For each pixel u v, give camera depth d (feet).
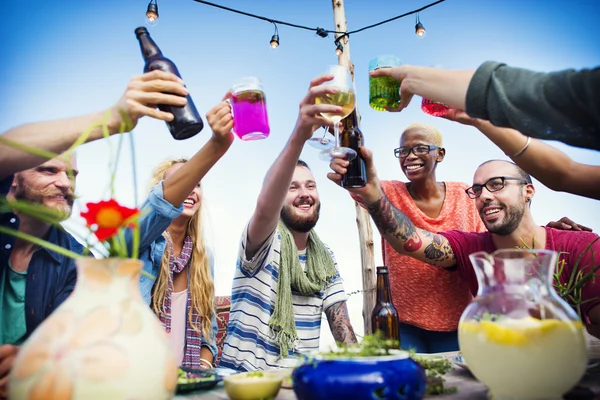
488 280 2.61
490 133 4.64
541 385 2.31
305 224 6.99
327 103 4.31
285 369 3.89
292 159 4.91
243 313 6.26
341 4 10.71
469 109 2.98
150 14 8.16
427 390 2.75
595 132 2.57
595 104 2.41
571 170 4.51
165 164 6.85
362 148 5.16
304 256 7.13
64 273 4.41
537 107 2.64
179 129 3.55
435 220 7.10
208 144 4.28
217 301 10.28
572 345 2.31
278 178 5.07
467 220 7.20
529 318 2.38
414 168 7.11
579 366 2.35
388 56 4.48
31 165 3.13
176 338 6.02
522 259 2.52
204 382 3.13
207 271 6.51
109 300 2.12
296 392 2.46
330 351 2.62
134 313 2.15
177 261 6.15
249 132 4.08
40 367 1.90
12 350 2.55
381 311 4.05
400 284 6.94
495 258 2.58
